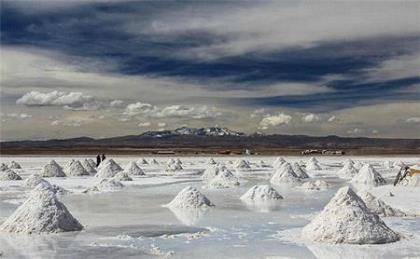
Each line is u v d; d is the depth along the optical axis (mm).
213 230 12297
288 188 23375
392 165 43031
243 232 12000
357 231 10719
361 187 23703
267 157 73188
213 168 30328
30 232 11930
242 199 18828
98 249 10164
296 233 11844
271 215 14758
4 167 31422
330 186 24047
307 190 22328
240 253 9758
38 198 12664
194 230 12344
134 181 27484
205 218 14203
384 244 10500
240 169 39406
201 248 10234
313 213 15172
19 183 25984
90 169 35312
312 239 10969
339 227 10828
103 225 13055
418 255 9492
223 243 10703
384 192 21031
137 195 20328
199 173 34656
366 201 14586
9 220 12461
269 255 9578
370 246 10312
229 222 13500
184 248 10234
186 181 27500
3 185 24734
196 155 82375
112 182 23469
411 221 13438
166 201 18266
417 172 24641
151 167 43594
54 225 12141
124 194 20719
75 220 12648
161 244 10641
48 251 10000
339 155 84938
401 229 12219
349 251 9852
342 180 27922
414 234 11555
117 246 10453
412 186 23844
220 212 15406
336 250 9953
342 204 11258
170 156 76125
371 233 10695
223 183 24188
